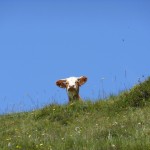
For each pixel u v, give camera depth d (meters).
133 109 20.80
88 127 18.95
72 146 16.34
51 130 19.62
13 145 17.02
